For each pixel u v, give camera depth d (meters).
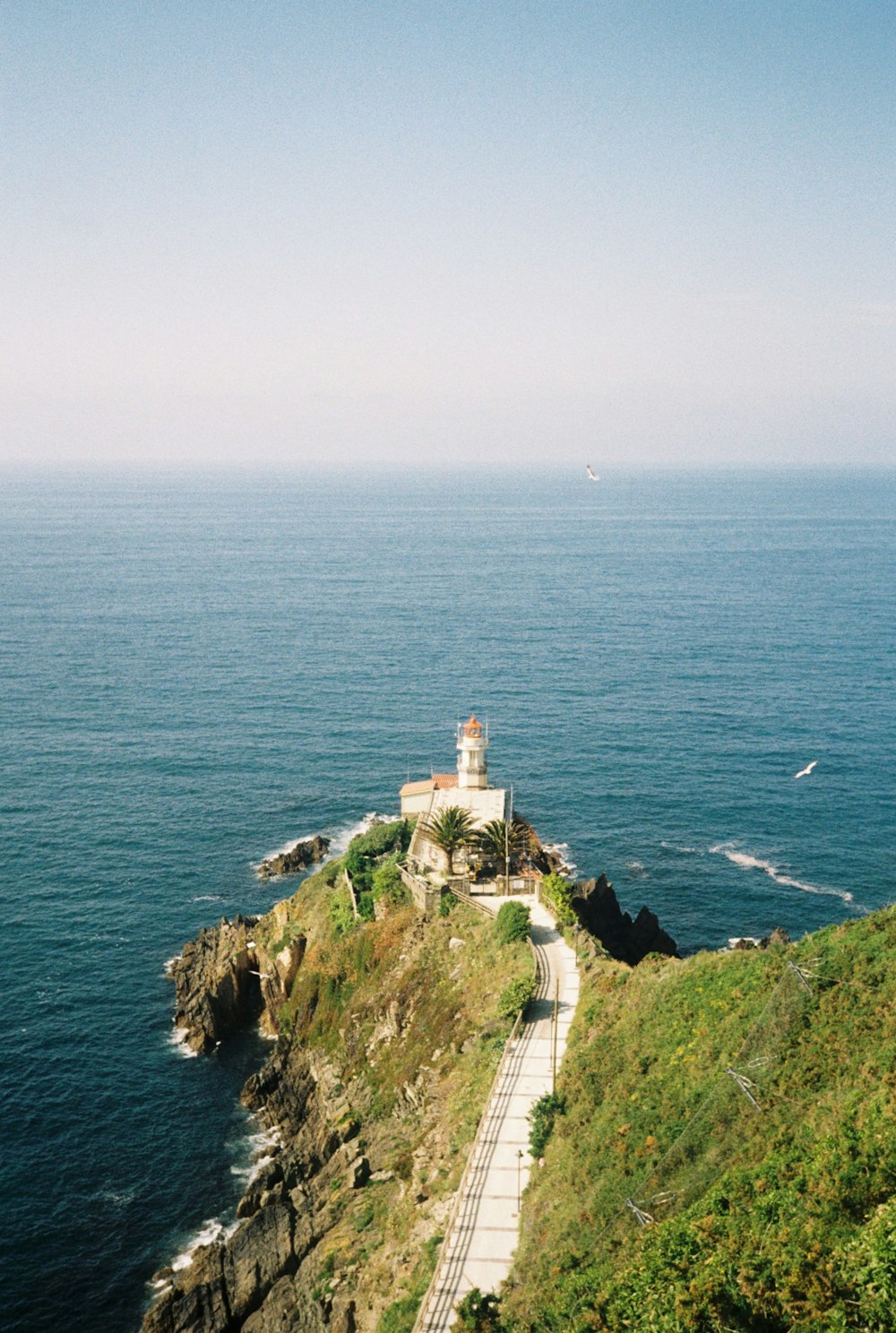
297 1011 91.25
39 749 157.62
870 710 177.38
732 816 133.25
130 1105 82.12
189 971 96.38
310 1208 69.00
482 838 94.31
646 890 114.12
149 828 130.00
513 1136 60.47
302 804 138.62
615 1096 58.78
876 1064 46.44
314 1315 57.66
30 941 103.19
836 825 130.38
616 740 162.62
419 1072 74.00
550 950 80.44
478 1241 53.72
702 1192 46.34
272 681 197.50
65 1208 71.56
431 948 85.50
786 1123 46.88
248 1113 82.50
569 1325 42.28
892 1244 35.41
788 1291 36.16
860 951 55.41
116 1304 64.38
